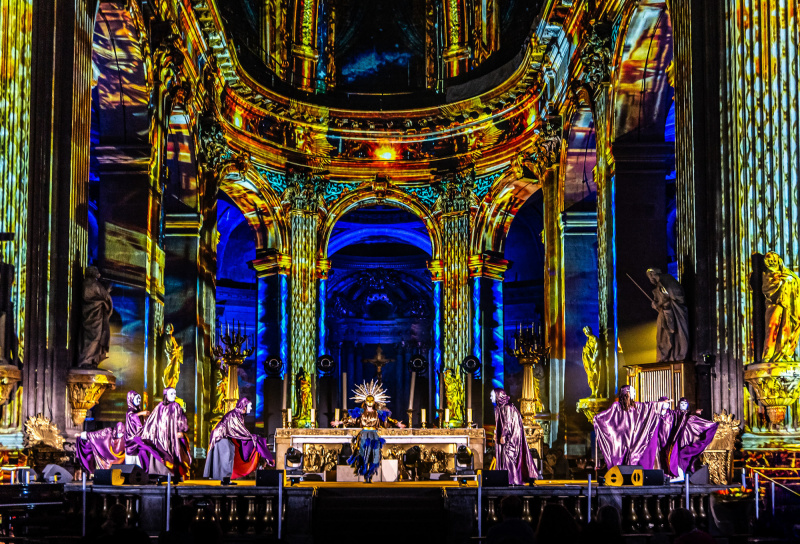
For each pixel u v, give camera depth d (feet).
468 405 88.94
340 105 108.17
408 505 49.47
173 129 84.02
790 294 46.14
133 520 44.86
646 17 66.74
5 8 55.52
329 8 115.24
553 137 90.58
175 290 88.84
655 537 28.07
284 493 46.93
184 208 89.81
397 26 115.75
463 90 107.24
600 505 46.01
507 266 108.88
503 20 108.27
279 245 106.63
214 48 92.02
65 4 57.16
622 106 72.28
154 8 72.18
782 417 46.85
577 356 87.56
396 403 133.49
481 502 45.93
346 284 135.74
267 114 105.19
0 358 51.34
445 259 108.37
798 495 45.06
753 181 49.26
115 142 71.77
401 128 109.70
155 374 72.43
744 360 48.93
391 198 110.22
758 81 49.57
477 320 106.22
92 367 55.77
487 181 107.04
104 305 56.95
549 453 88.12
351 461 63.93
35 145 54.80
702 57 53.01
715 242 51.65
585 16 80.02
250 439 62.18
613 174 72.23
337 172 109.81
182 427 57.21
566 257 89.20
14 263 53.36
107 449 54.13
